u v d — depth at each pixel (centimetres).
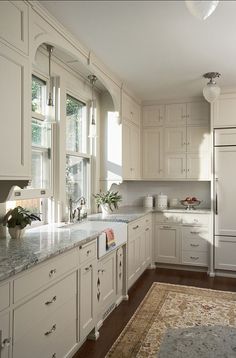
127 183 535
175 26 249
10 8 189
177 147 480
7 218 239
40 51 285
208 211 443
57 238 241
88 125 402
